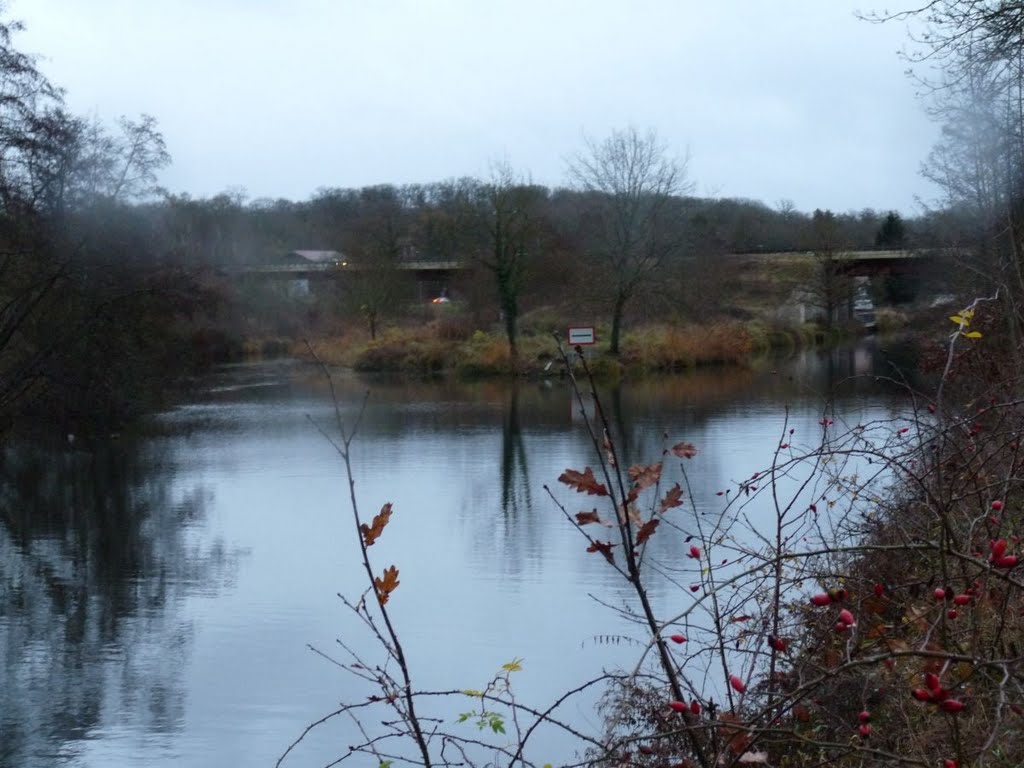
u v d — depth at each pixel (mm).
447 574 13023
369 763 7785
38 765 8219
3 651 10992
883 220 72312
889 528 5000
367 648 10352
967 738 3779
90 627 11797
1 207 25188
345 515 17438
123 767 8109
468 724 8109
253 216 77250
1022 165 13102
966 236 18312
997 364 8742
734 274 60031
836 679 3744
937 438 4508
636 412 30641
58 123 25953
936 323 19172
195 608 12391
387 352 50000
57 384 27391
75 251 26188
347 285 55875
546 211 52625
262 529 16641
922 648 3135
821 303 62031
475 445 25328
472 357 47250
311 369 50469
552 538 14750
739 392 35344
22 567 14734
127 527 17266
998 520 4766
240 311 53844
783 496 14602
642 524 3260
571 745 7348
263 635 11219
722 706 4957
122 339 28391
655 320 51875
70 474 23141
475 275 52594
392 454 24234
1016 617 4238
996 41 10750
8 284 26172
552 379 44531
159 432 29672
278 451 25469
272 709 9117
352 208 85375
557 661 9375
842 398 28125
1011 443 5301
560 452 23703
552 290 52875
